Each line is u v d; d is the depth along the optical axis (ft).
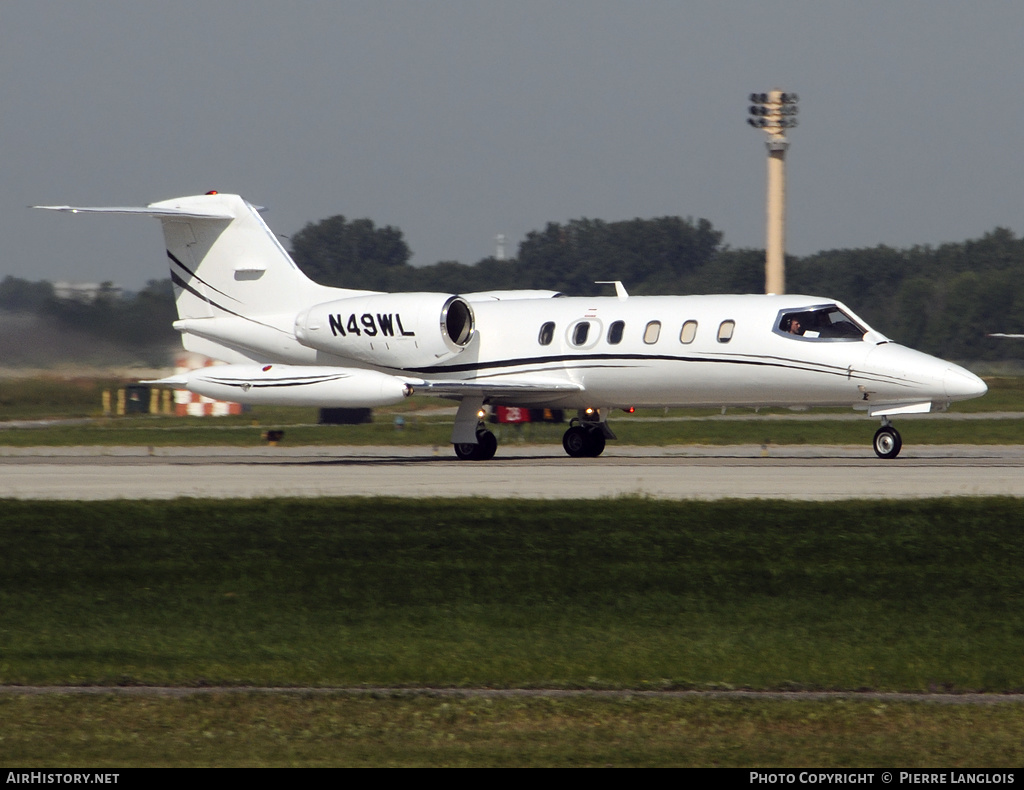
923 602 168.45
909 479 291.79
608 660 142.00
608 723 119.65
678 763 108.88
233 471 349.41
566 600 172.55
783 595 173.88
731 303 359.46
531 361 378.94
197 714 123.03
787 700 126.82
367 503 248.32
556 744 114.42
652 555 198.90
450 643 150.82
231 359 424.46
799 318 348.79
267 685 133.69
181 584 185.57
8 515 242.99
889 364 335.88
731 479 298.15
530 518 228.84
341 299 406.00
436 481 304.50
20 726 119.75
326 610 169.07
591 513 232.53
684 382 360.28
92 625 161.89
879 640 150.41
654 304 369.09
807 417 626.23
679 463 358.64
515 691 131.23
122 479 325.83
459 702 125.59
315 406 357.82
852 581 180.65
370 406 354.33
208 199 419.74
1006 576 181.37
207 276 421.59
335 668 139.44
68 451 487.20
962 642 148.46
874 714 121.29
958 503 232.94
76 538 220.23
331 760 110.42
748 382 352.69
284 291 413.80
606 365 368.07
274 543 213.05
